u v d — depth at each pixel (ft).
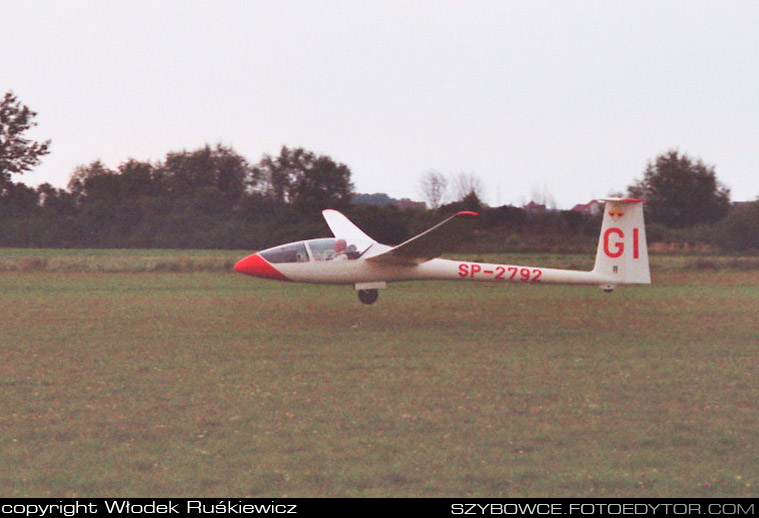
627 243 108.88
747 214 266.57
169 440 47.80
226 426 50.65
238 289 151.43
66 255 261.85
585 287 157.38
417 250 104.53
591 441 47.50
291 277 109.70
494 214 285.64
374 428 50.21
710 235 280.51
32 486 40.73
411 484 40.93
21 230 320.50
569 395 59.00
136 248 314.35
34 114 364.79
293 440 47.73
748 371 68.28
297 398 57.98
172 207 332.39
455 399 57.67
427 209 290.35
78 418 52.54
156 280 173.06
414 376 65.92
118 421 51.83
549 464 43.52
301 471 42.60
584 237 266.36
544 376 66.03
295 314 109.91
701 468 42.93
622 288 156.66
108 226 326.65
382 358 74.54
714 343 84.28
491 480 41.32
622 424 51.03
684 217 372.79
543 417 52.70
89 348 79.82
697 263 211.00
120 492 40.01
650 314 111.34
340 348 80.28
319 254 110.01
